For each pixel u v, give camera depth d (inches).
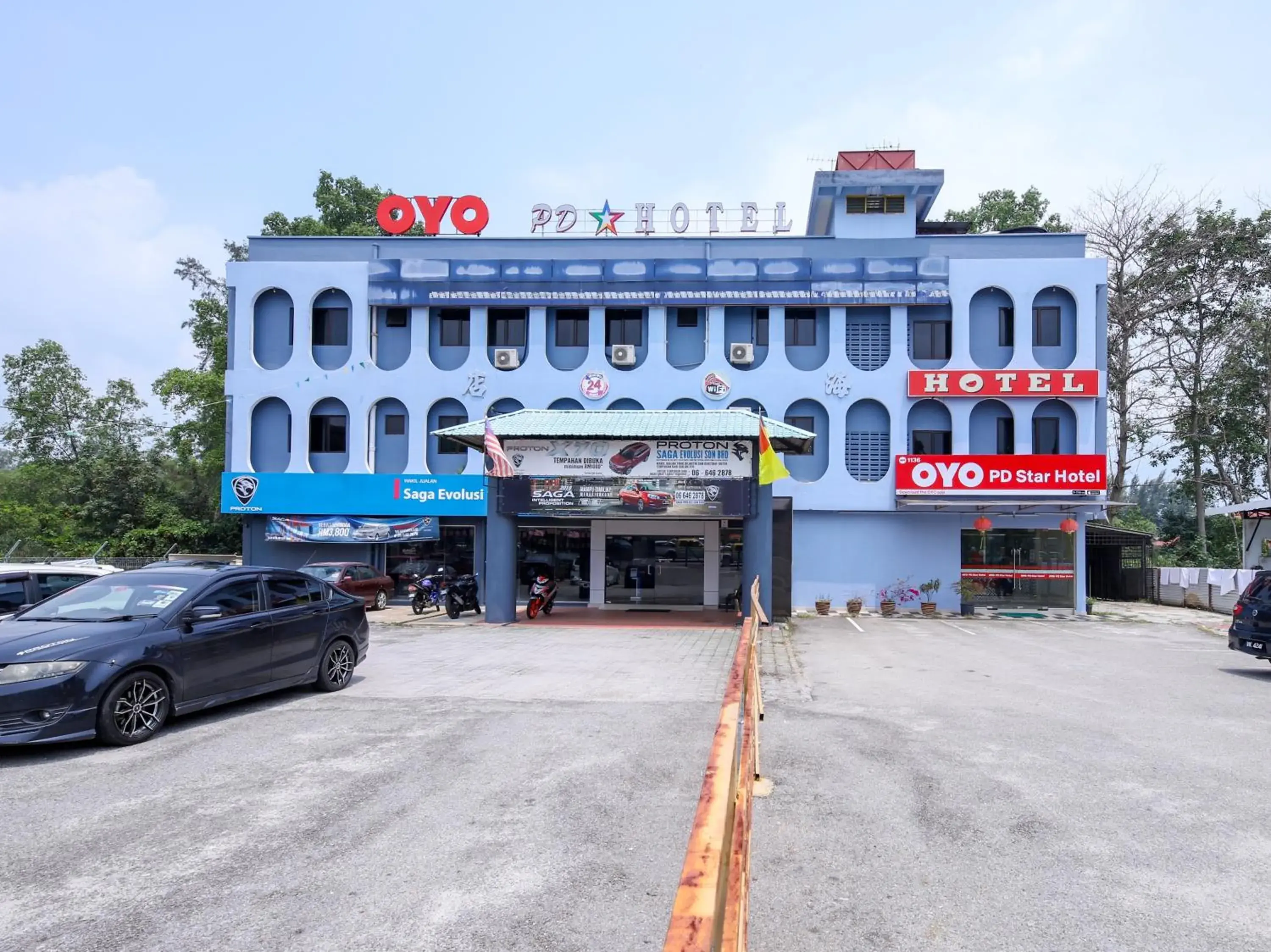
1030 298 994.7
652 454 776.3
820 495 998.4
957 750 310.0
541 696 406.0
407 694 412.8
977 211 1482.5
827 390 1006.4
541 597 820.6
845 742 323.0
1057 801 249.6
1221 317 1371.8
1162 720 370.3
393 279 1032.2
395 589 1033.5
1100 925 169.3
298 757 288.4
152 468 1565.0
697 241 1036.5
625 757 287.1
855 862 201.8
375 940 157.6
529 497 783.7
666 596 915.4
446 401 1045.2
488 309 1043.9
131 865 193.3
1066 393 976.3
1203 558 1306.6
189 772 269.9
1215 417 1393.9
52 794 247.0
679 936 58.1
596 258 1039.0
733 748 102.8
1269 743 327.6
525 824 220.7
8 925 163.0
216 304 1513.3
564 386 1027.9
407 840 209.5
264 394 1039.6
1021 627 850.1
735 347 1011.9
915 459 966.4
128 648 309.9
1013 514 994.7
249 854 199.9
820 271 1002.7
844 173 1034.7
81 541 1437.0
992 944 161.2
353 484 1014.4
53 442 1846.7
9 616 353.4
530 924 164.4
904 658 592.4
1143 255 1360.7
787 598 813.2
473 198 1077.1
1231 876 194.9
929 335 1023.0
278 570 399.5
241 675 358.0
